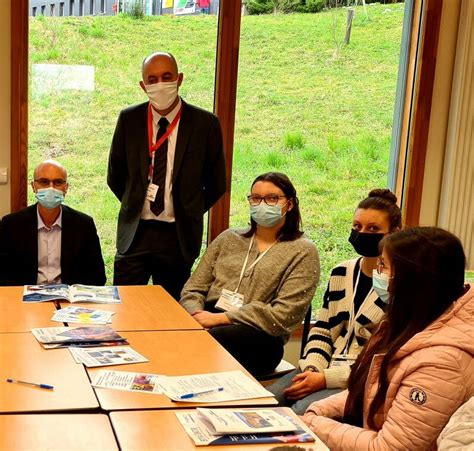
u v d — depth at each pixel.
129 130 3.44
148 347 2.27
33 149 3.76
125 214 3.47
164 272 3.51
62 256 3.42
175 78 3.33
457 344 1.73
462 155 4.10
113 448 1.53
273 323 2.93
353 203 4.29
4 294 2.85
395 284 1.84
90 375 1.97
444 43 4.07
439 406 1.70
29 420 1.66
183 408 1.78
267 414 1.75
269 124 4.09
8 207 3.69
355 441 1.85
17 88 3.59
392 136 4.30
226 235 3.29
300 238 3.13
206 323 2.94
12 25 3.54
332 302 2.68
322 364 2.63
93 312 2.65
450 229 4.17
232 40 3.88
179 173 3.40
